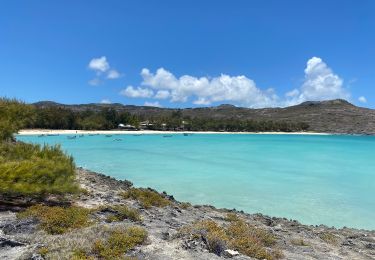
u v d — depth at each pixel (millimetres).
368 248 14688
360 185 32875
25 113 25516
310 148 80750
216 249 9961
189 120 178750
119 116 158875
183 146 79875
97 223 11203
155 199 17766
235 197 26891
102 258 8500
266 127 186375
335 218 21938
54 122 131375
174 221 13625
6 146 16641
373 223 21156
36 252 8453
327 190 30328
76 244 8945
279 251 11406
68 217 11086
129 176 35344
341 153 68062
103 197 16969
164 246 9688
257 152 67125
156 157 53906
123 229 10188
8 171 13508
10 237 9500
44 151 16625
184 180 33562
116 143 86062
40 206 12109
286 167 45312
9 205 13422
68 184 14789
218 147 78688
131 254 8898
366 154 66062
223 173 38469
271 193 28656
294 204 25141
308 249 12742
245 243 10961
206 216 17000
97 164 44562
